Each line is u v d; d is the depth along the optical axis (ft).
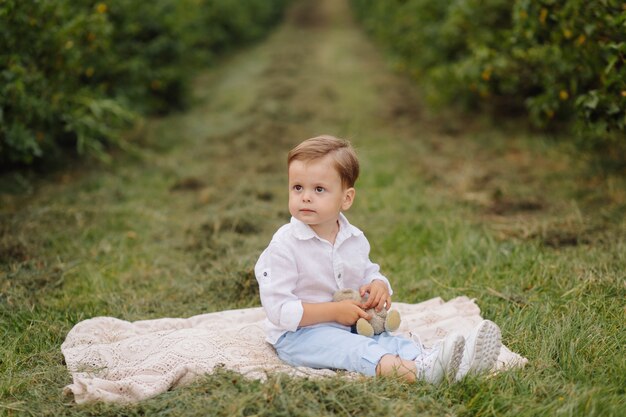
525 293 11.42
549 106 17.19
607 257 12.41
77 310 11.34
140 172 20.31
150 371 8.45
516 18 16.55
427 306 11.09
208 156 22.58
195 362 8.41
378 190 18.43
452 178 19.15
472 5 21.89
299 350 8.70
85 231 14.97
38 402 7.99
